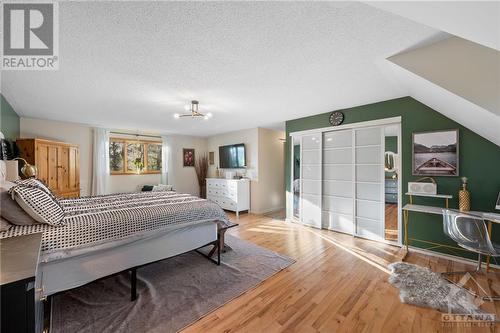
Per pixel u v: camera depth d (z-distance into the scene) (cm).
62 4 122
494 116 161
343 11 131
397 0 82
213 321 161
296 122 434
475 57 160
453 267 245
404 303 180
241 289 201
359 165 352
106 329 150
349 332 150
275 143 572
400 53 183
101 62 192
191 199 284
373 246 313
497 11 76
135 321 158
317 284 211
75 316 163
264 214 529
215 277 224
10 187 158
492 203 238
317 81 241
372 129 336
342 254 284
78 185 426
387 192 459
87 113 373
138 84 244
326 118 387
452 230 210
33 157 346
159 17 134
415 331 150
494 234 238
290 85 252
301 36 157
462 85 163
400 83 244
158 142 585
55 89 257
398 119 305
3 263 88
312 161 414
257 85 251
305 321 161
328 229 396
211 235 258
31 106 329
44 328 144
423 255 279
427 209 254
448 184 266
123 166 526
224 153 604
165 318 162
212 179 573
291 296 192
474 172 249
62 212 169
